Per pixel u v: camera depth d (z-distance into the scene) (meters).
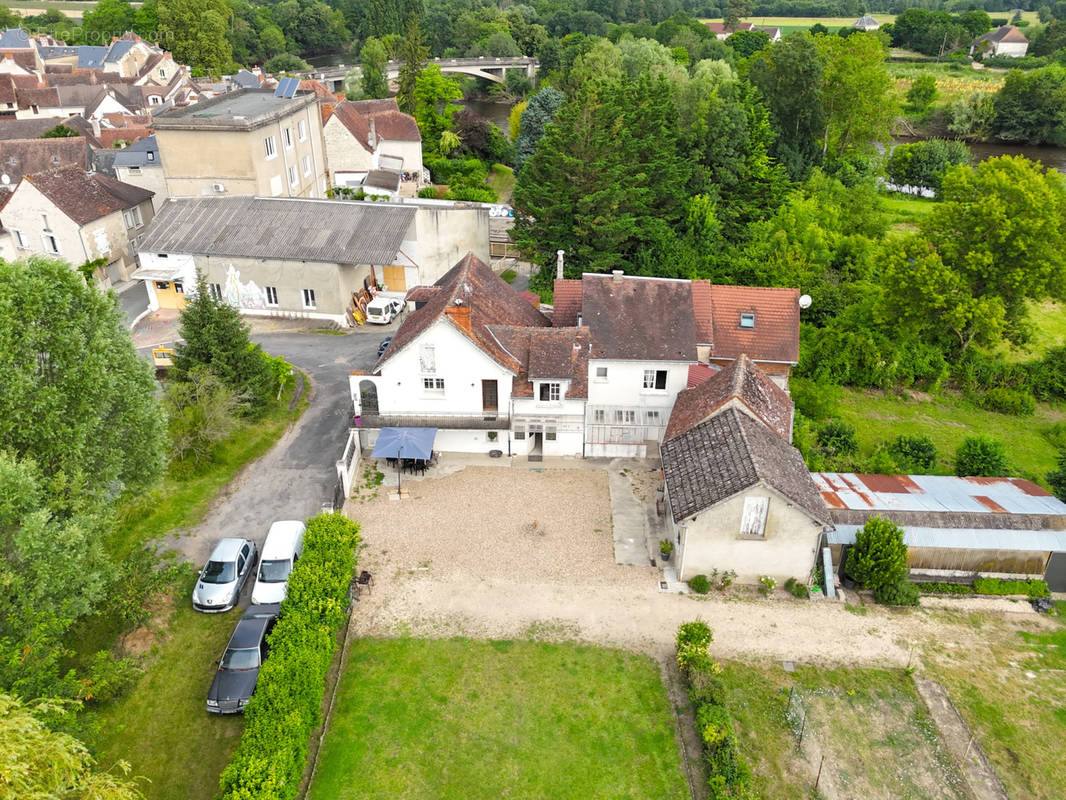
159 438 31.42
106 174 77.12
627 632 31.61
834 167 91.75
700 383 41.47
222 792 23.52
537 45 172.00
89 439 28.78
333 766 26.08
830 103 94.31
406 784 25.58
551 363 39.69
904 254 54.66
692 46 135.00
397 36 153.88
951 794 25.77
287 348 54.12
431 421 40.78
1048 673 30.41
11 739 18.17
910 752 27.12
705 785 25.81
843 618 32.66
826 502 35.88
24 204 61.38
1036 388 53.34
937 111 134.88
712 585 33.84
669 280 45.28
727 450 34.22
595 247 62.44
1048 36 172.25
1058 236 51.41
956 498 36.72
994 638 32.06
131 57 143.62
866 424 48.75
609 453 42.59
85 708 27.36
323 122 85.56
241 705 27.11
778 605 33.16
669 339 42.50
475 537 36.59
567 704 28.53
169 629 30.92
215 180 65.69
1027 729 28.06
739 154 74.38
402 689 28.98
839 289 60.22
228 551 33.09
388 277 63.09
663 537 36.78
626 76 71.12
